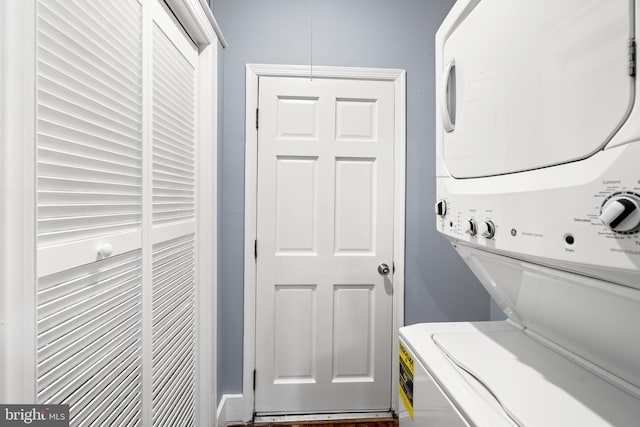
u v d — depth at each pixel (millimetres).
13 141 484
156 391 1028
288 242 1733
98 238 718
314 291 1751
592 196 396
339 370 1770
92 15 700
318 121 1722
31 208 506
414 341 788
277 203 1726
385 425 1686
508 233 553
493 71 603
